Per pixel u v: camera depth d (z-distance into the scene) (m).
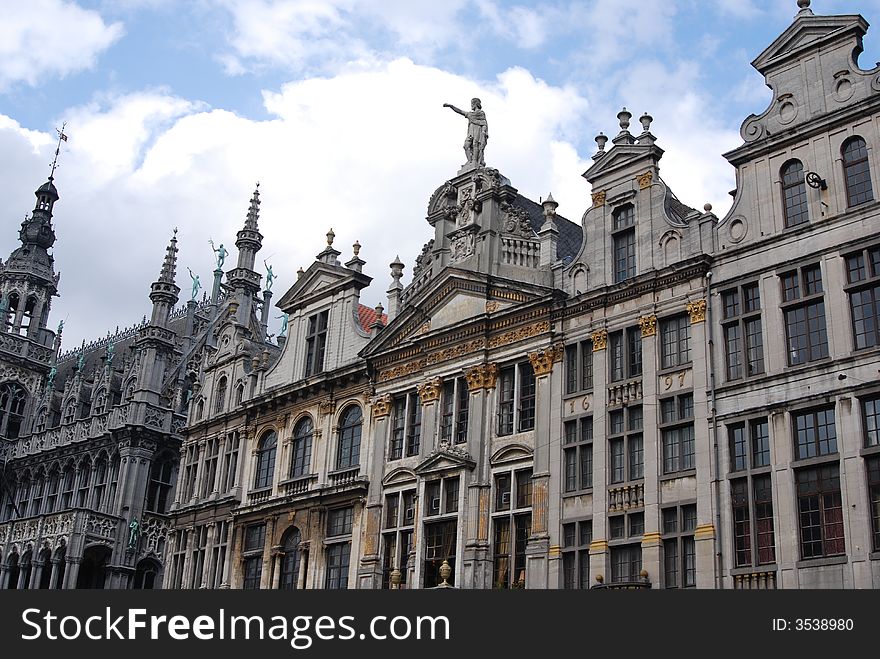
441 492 38.41
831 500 28.70
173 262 62.47
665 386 33.38
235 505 48.00
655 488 32.31
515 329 38.59
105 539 54.38
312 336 48.31
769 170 33.38
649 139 36.91
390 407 42.38
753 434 30.91
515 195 42.22
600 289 35.88
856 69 32.34
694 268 33.66
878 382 28.62
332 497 43.03
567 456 35.41
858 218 30.52
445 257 43.47
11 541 57.03
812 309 30.95
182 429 53.62
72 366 76.31
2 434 67.19
